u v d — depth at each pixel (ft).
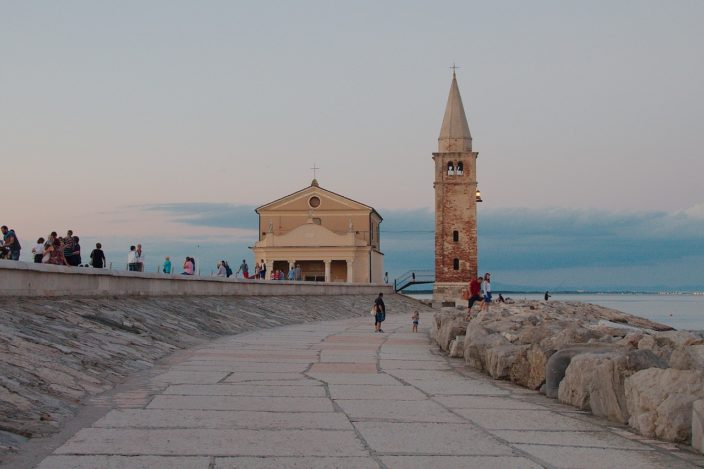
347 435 38.63
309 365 70.69
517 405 48.93
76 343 62.03
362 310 219.41
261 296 173.06
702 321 282.97
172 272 156.66
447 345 87.71
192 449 34.73
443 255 304.91
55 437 36.40
